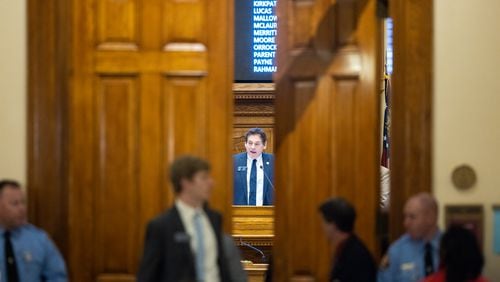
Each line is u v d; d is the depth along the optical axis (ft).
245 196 42.83
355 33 27.14
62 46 27.14
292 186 27.35
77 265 27.37
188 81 27.50
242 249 41.24
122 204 27.43
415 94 26.40
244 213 41.98
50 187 26.91
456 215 26.25
